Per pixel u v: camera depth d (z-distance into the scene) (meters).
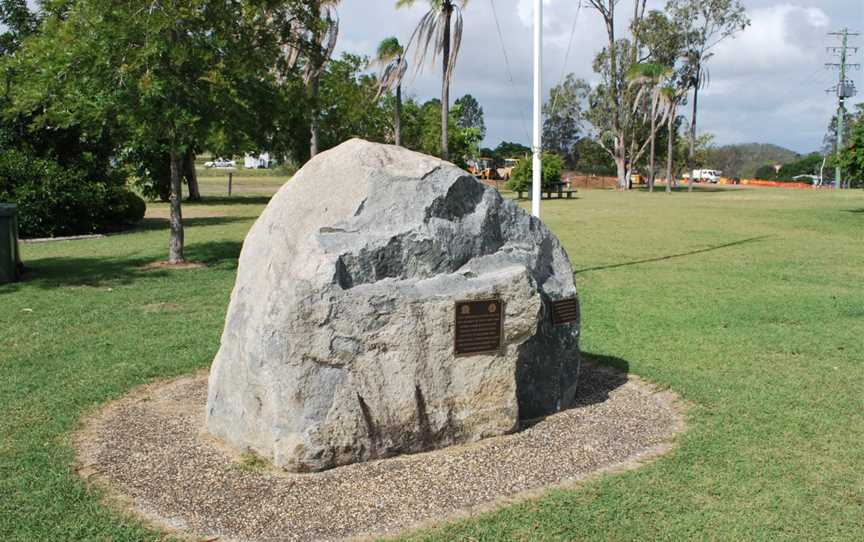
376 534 3.92
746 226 21.69
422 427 4.93
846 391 6.23
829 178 78.12
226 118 12.52
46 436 5.28
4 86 13.38
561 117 74.00
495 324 5.11
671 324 8.83
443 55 23.50
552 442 5.16
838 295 10.57
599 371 6.97
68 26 11.67
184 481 4.54
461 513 4.14
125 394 6.30
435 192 5.16
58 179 17.66
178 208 13.52
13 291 10.84
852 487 4.43
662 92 50.25
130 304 9.95
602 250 16.16
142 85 11.27
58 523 4.02
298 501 4.28
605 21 56.06
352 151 5.38
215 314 9.36
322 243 4.74
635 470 4.69
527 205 33.06
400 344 4.80
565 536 3.90
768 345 7.78
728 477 4.57
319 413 4.61
